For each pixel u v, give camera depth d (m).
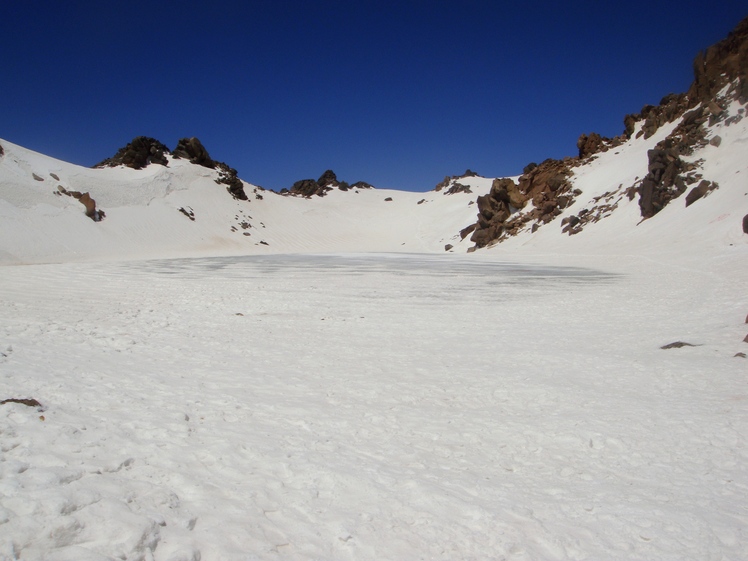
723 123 48.00
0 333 9.48
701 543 3.47
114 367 7.56
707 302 14.78
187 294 18.80
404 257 50.06
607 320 13.16
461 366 8.59
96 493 3.50
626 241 42.47
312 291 20.19
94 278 25.08
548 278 24.81
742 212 34.28
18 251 49.03
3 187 57.72
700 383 7.34
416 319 13.77
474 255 52.34
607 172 62.00
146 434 4.84
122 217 68.25
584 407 6.44
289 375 7.76
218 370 7.87
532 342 10.62
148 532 3.13
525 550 3.33
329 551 3.20
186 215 77.12
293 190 126.25
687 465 4.76
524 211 67.75
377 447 5.04
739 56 51.19
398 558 3.17
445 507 3.81
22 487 3.46
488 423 5.84
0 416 4.80
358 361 8.89
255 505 3.66
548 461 4.86
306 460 4.53
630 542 3.47
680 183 45.03
